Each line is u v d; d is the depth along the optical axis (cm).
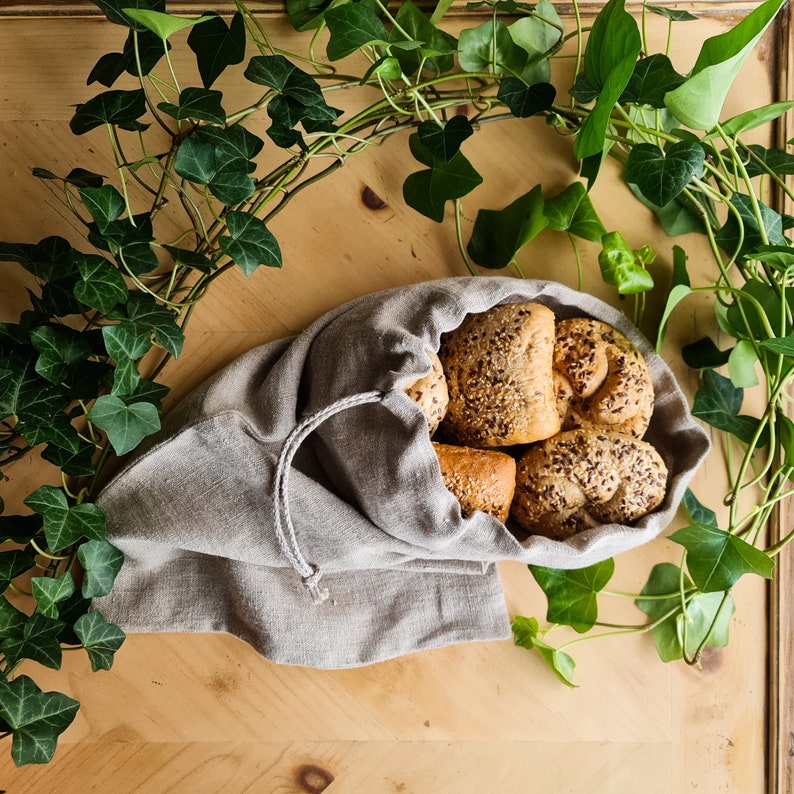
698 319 97
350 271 94
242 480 84
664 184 80
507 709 96
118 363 74
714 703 98
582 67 93
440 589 93
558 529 86
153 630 91
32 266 80
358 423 82
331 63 92
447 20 92
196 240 91
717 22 95
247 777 94
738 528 97
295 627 90
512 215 91
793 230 96
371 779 95
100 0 72
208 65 80
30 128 91
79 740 93
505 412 83
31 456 91
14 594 92
